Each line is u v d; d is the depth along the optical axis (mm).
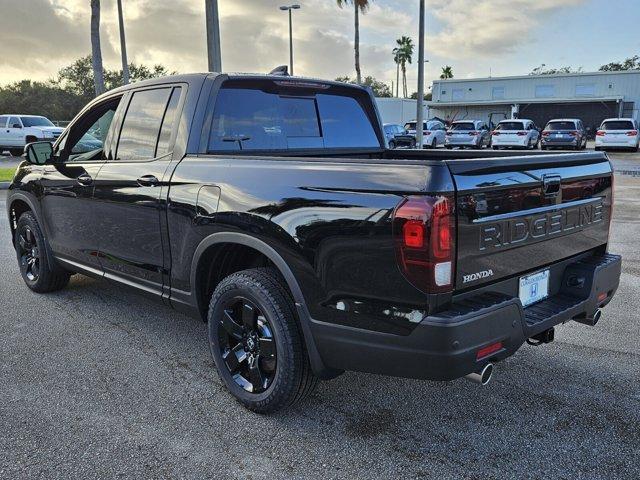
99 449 2801
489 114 49281
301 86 4059
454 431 2975
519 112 47969
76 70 77250
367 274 2516
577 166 3154
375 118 4691
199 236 3264
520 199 2713
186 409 3199
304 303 2779
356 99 4551
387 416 3133
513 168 2670
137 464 2682
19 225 5320
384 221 2432
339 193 2611
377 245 2461
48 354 3947
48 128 24062
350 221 2547
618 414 3129
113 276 4184
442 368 2395
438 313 2387
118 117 4113
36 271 5297
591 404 3240
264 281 2975
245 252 3432
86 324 4535
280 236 2822
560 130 26109
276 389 2969
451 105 49938
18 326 4484
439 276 2354
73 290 5445
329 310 2682
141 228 3734
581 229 3215
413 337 2422
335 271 2625
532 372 3658
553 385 3477
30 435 2920
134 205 3736
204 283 3473
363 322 2574
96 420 3076
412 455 2762
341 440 2891
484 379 2521
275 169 2930
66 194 4453
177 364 3795
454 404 3260
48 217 4809
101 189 4027
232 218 3041
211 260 3402
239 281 3049
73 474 2600
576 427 3000
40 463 2680
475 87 48469
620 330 4391
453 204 2365
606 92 43812
